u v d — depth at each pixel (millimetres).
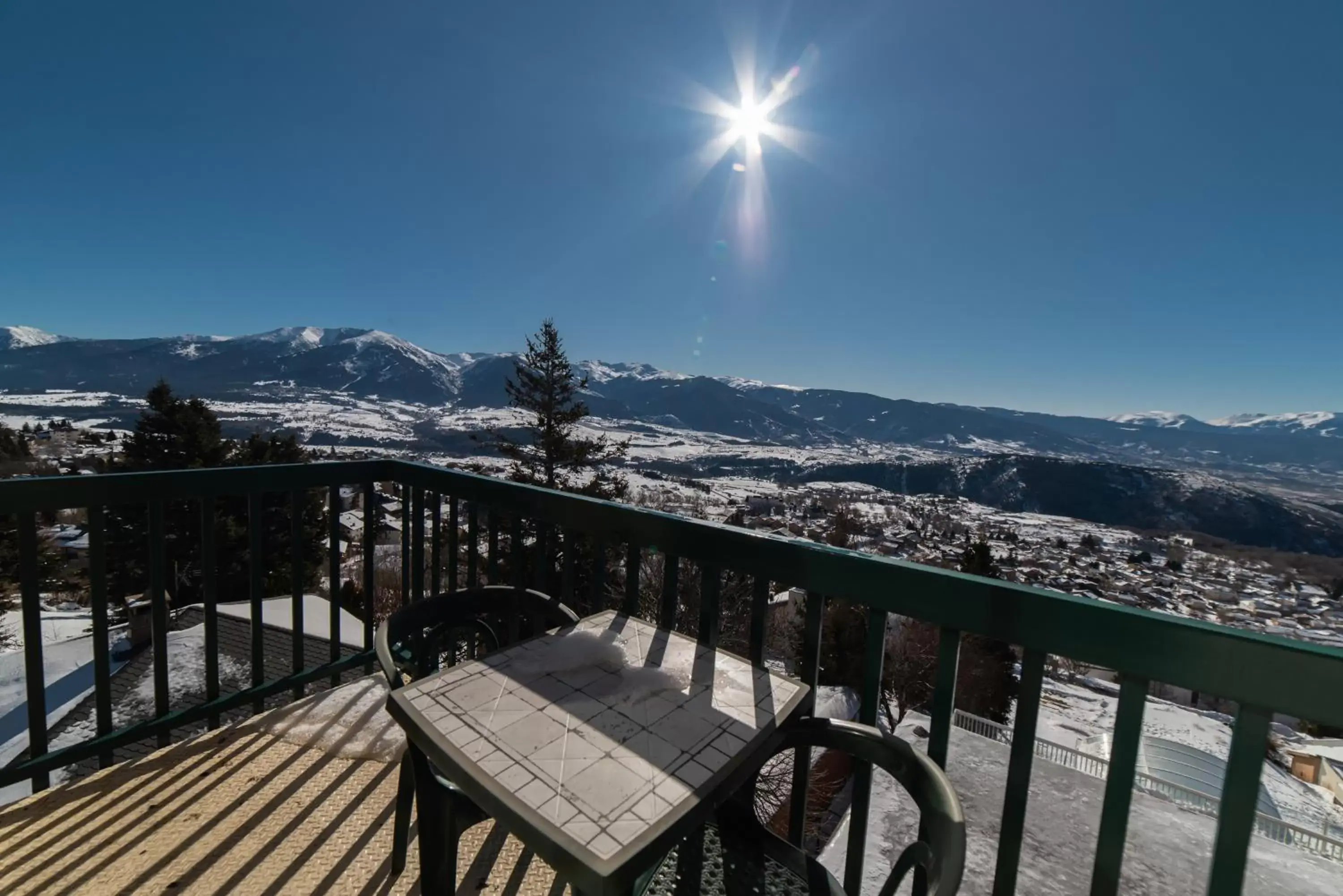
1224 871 804
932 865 765
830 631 11562
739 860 1011
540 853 675
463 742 839
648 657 1111
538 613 1420
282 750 1666
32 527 1435
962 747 3031
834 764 5473
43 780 1456
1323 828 5840
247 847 1316
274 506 15852
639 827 692
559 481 15375
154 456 17781
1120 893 1893
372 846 1332
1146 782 4391
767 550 1248
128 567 15133
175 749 1648
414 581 2262
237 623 7309
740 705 958
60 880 1207
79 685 7477
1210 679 794
